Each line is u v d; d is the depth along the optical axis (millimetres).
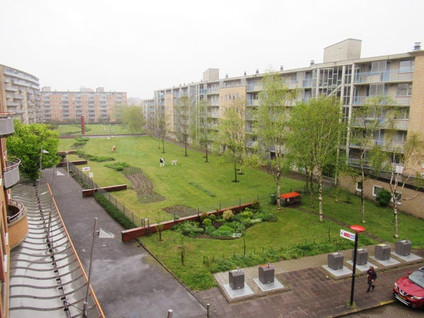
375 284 18375
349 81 38281
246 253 21594
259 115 33844
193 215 27875
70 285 16328
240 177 45094
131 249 22453
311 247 22469
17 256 17438
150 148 74938
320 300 16750
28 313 13594
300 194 35188
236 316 15430
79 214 29578
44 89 168125
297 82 46375
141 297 16859
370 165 31031
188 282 18125
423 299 15875
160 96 109500
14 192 31078
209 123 65250
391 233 25672
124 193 37250
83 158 59719
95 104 169500
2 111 18328
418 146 25141
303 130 29188
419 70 30109
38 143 38188
